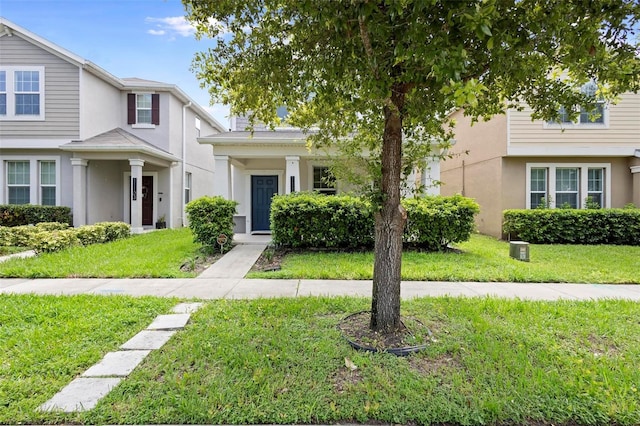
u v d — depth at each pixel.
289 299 4.73
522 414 2.30
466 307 4.38
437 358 3.07
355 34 2.80
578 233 10.70
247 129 4.71
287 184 10.70
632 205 10.99
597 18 2.66
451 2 2.07
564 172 11.71
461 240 8.70
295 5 2.97
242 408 2.35
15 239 9.41
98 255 7.94
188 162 16.31
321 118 4.49
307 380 2.69
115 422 2.23
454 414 2.29
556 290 5.50
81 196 11.88
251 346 3.25
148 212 14.72
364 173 4.92
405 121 3.73
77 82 11.98
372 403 2.40
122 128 14.12
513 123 11.41
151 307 4.41
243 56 3.87
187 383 2.64
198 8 3.46
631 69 3.06
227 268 7.11
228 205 8.98
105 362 2.98
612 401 2.42
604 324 3.86
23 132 11.89
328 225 8.59
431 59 2.19
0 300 4.66
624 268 7.07
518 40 2.57
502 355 3.07
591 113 4.06
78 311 4.23
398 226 3.55
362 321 3.89
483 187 12.91
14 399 2.45
